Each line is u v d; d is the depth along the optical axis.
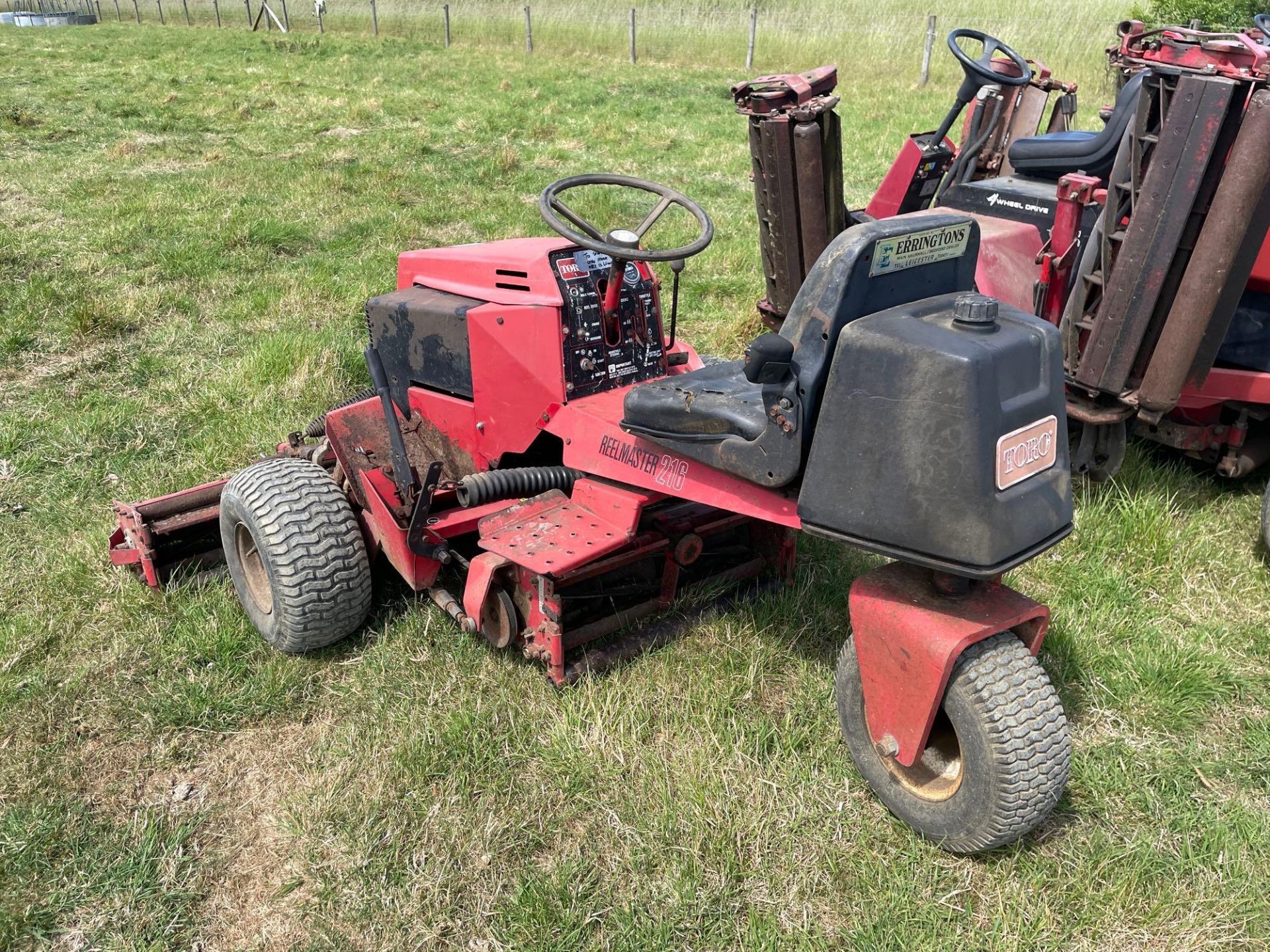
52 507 4.46
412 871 2.62
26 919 2.49
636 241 3.22
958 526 2.27
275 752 3.08
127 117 13.60
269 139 12.34
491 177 10.41
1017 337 2.32
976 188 4.87
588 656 3.25
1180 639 3.48
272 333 6.31
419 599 3.69
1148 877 2.56
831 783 2.87
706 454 2.75
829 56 18.67
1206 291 3.64
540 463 3.74
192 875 2.65
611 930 2.45
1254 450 4.38
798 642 3.41
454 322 3.49
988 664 2.41
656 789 2.83
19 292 6.88
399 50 21.95
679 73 18.19
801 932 2.42
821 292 2.44
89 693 3.30
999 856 2.62
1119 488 4.30
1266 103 3.36
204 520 3.85
